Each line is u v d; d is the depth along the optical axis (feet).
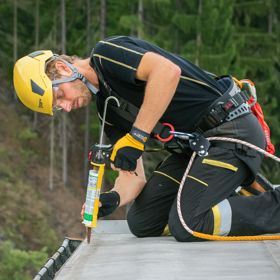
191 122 27.30
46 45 215.72
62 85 26.18
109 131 28.68
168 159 30.91
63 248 25.82
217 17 193.47
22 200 194.59
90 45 217.36
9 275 140.77
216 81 27.99
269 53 216.54
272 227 26.84
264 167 193.98
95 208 25.89
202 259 22.18
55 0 228.22
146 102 24.88
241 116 27.58
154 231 29.60
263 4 219.41
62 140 222.28
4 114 219.41
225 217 26.35
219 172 26.99
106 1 220.02
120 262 22.38
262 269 20.42
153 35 210.59
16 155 209.56
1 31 234.38
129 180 29.76
